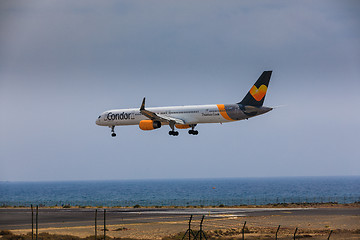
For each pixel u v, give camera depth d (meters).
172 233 169.75
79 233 168.75
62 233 167.75
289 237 161.75
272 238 159.88
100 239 153.38
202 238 160.12
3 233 161.75
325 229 178.00
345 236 162.38
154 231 174.12
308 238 159.00
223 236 166.88
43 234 159.62
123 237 161.00
